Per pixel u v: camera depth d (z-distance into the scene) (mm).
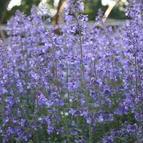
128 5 8086
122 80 8617
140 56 7656
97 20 9297
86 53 8164
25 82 8656
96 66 8578
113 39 9609
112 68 8742
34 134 7730
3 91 7754
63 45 8148
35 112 7762
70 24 7613
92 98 7641
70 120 7750
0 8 16844
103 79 8430
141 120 7371
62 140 7645
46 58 8000
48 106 7664
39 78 7871
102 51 8945
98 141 7496
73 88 7805
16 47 9594
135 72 7648
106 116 7645
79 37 7727
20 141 7633
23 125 7637
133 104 7520
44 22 9242
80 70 8148
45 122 7676
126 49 8188
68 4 7543
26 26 9523
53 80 7965
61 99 7723
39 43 9367
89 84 7668
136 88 7551
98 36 9203
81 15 7586
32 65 8578
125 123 7723
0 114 7777
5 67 8445
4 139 7625
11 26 9914
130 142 7426
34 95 8188
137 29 7844
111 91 8352
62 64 8133
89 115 7348
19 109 8078
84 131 7727
